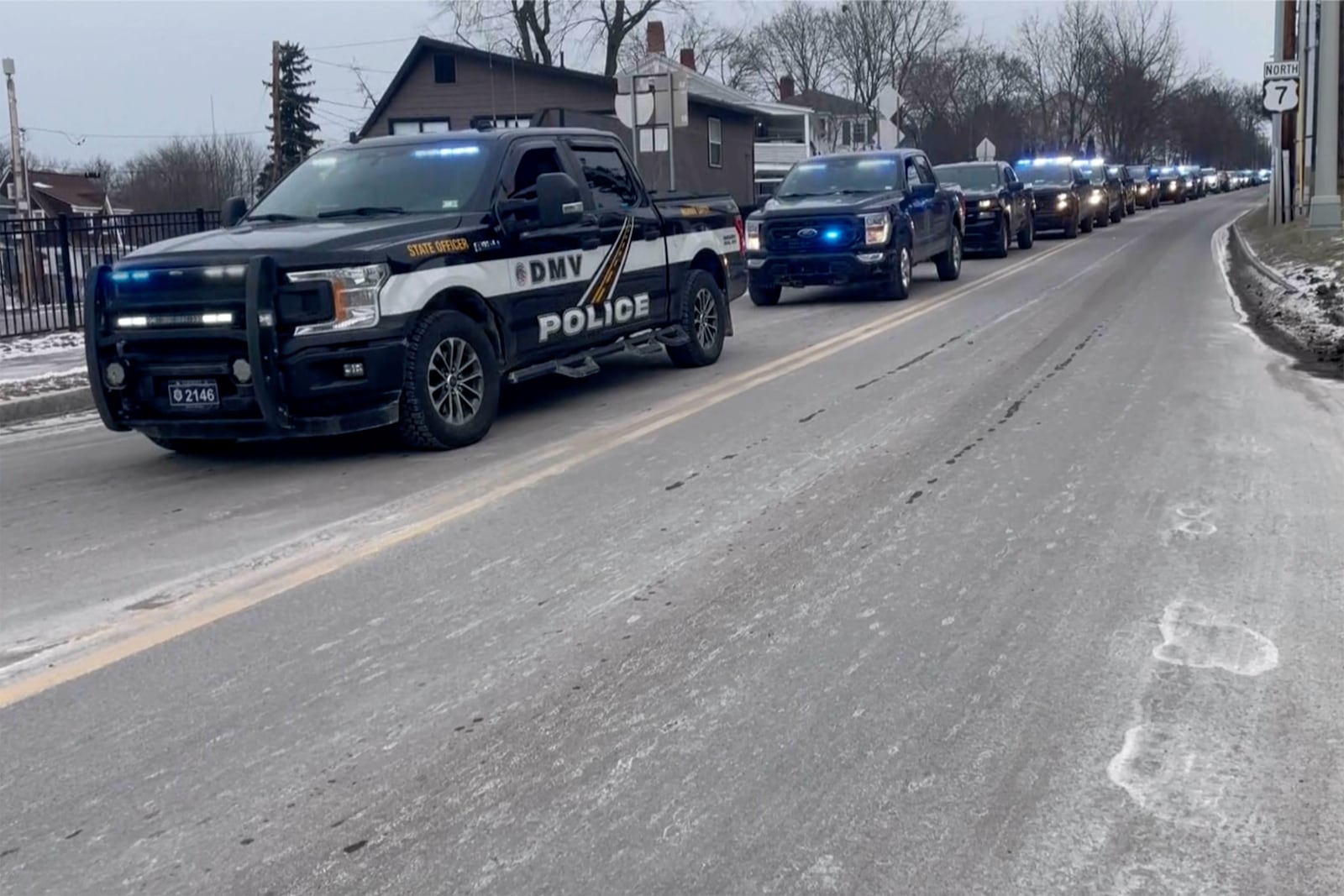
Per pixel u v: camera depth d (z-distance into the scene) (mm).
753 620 5059
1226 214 43094
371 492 7281
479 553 6027
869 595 5305
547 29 46969
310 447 8711
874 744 3992
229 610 5344
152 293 7578
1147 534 6023
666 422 9047
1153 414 8773
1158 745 3941
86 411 11367
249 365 7398
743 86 79125
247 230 8344
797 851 3406
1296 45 28953
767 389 10273
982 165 26062
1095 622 4938
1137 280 18984
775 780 3783
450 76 37656
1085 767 3816
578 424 9102
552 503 6879
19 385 11883
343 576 5742
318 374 7527
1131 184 44562
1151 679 4410
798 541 6051
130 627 5180
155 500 7383
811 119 62000
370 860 3414
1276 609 5039
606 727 4156
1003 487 6914
